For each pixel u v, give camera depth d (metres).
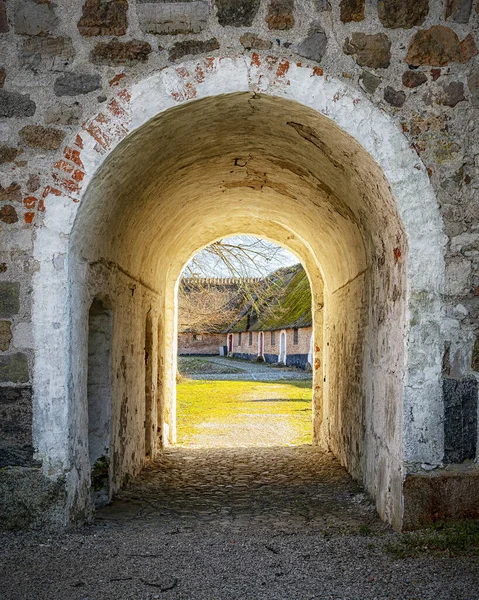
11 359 4.88
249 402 20.33
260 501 6.65
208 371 37.66
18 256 4.92
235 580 4.14
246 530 5.37
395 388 5.25
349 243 7.66
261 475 8.23
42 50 5.01
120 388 6.83
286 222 10.12
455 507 4.84
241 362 47.53
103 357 6.29
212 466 8.98
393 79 5.00
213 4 4.98
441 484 4.84
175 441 11.72
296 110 5.14
